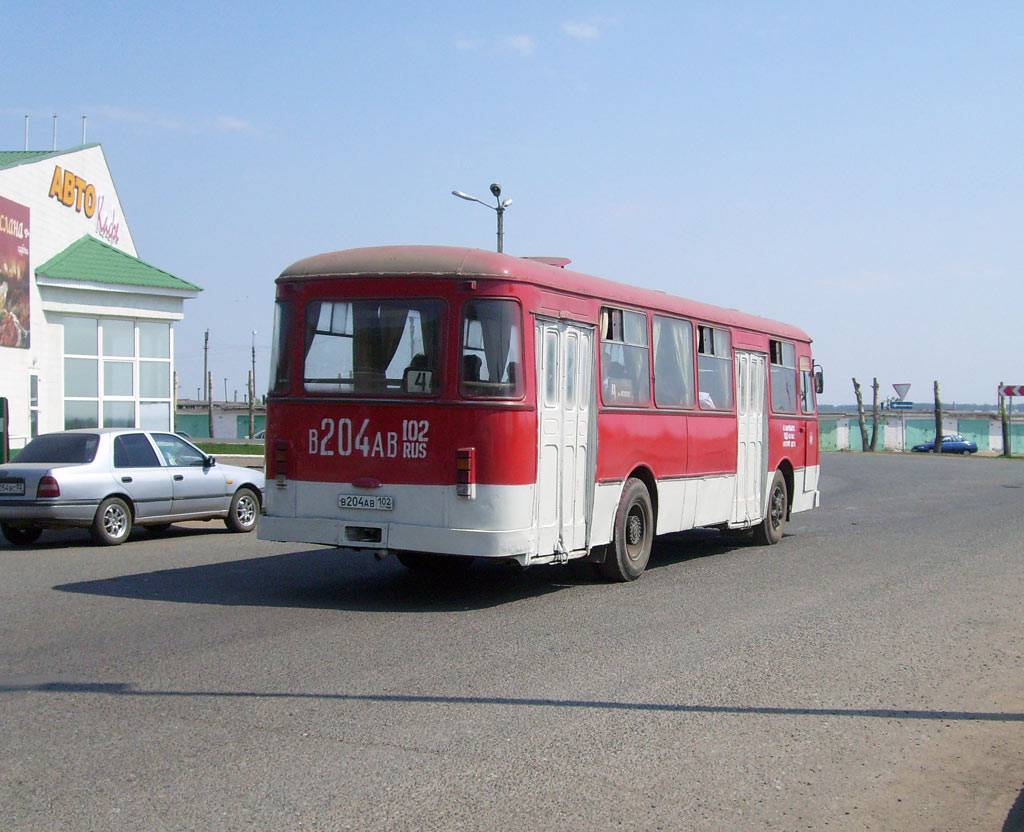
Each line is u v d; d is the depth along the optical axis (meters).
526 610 10.34
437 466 10.12
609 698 7.08
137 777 5.41
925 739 6.36
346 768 5.59
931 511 22.56
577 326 11.26
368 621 9.65
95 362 26.56
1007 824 5.04
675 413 13.46
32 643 8.52
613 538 12.03
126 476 15.94
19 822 4.82
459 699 6.98
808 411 18.38
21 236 24.22
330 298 10.62
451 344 10.16
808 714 6.82
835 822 5.04
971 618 10.19
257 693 7.04
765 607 10.67
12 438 23.78
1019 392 54.94
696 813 5.10
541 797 5.25
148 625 9.32
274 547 15.62
